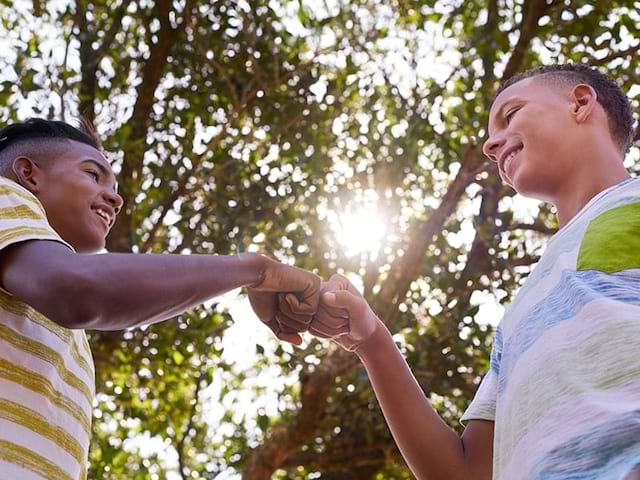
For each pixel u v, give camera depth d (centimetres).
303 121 624
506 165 197
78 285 152
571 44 612
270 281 191
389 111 630
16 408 168
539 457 143
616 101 202
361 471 677
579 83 198
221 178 621
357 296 206
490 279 609
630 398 139
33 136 207
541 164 191
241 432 670
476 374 598
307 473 695
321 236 612
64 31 642
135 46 643
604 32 599
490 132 204
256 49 628
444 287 602
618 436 134
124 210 596
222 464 673
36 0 635
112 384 622
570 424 142
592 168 189
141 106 625
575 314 156
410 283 605
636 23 601
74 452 179
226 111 631
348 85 632
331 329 208
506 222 611
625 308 151
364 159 626
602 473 133
